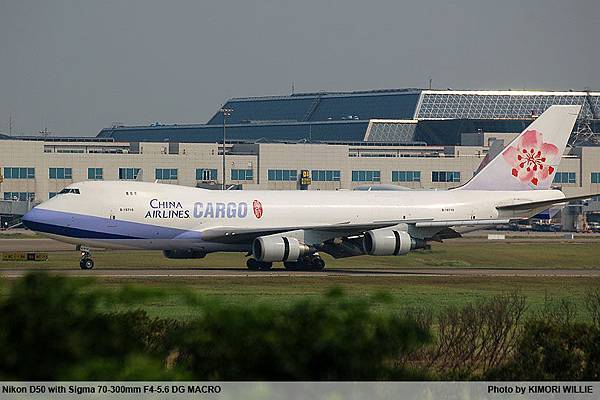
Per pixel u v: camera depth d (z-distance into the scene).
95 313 59.31
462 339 100.88
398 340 60.44
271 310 59.84
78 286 59.19
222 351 59.12
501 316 108.69
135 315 67.38
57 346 57.50
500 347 103.00
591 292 168.88
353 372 58.91
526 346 87.06
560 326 88.62
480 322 107.19
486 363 98.38
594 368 84.44
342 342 58.81
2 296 57.94
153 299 61.59
